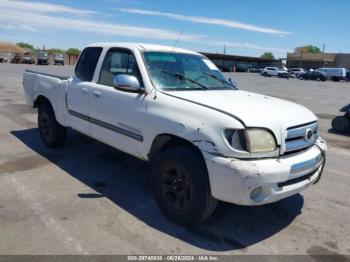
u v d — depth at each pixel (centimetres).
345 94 2552
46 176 516
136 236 362
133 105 432
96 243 346
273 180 333
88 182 500
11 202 425
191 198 364
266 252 346
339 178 570
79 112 539
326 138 908
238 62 8656
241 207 438
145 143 419
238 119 340
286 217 420
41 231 362
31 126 838
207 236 369
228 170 329
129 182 506
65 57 6362
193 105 374
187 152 368
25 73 701
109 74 496
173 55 490
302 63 8938
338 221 417
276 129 350
